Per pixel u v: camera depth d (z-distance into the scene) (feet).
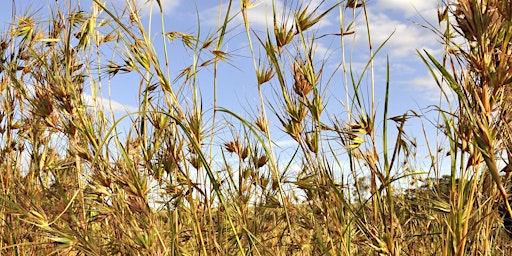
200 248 3.08
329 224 2.97
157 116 2.99
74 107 3.02
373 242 2.64
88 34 3.28
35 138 3.61
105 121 3.17
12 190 3.68
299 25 2.71
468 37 2.20
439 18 2.64
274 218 3.51
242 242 3.21
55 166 3.50
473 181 2.46
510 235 3.19
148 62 2.97
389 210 2.64
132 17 3.10
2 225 3.66
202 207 3.11
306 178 2.85
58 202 3.12
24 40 3.77
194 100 2.95
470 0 2.16
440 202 2.66
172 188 3.05
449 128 2.50
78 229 3.02
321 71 2.72
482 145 2.23
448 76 2.30
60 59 3.38
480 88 2.23
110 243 3.05
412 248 3.16
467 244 2.72
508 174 2.55
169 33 3.19
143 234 2.90
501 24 2.15
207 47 3.02
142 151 3.01
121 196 2.92
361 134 2.63
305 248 3.16
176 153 2.99
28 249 3.62
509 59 2.16
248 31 2.85
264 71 2.88
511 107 2.29
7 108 3.84
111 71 3.18
